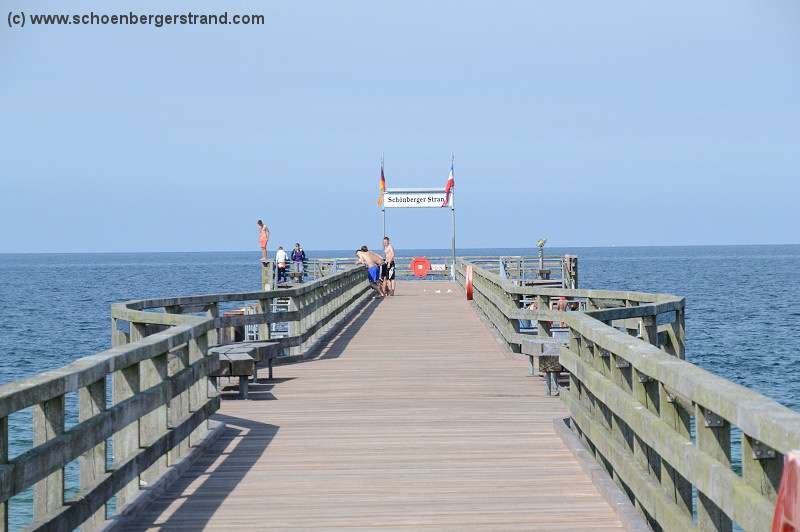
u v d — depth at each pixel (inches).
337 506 476.7
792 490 166.6
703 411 297.7
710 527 313.0
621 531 426.0
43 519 332.8
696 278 7696.9
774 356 2440.9
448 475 542.6
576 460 576.4
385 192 2810.0
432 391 875.4
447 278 3545.8
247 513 464.1
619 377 471.8
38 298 5807.1
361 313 1797.5
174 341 512.4
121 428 413.7
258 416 751.7
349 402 817.5
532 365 986.7
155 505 479.2
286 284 2516.0
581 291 924.6
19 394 305.0
